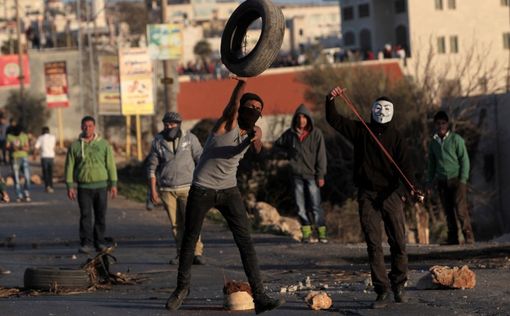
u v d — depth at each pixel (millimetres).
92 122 27266
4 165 69375
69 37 137000
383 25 153000
